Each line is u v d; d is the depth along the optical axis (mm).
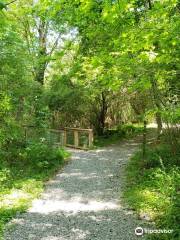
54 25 17969
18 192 9617
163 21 6863
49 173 11805
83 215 7809
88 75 9055
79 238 6547
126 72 7629
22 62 13453
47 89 19031
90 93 15781
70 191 9797
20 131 13664
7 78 12719
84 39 12188
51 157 13133
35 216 7785
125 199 8781
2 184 10078
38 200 9008
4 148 13219
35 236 6672
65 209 8258
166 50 6812
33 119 14445
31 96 14844
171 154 12148
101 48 10305
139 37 6789
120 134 20281
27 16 20031
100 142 18641
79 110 18844
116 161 13781
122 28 9094
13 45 12656
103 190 9812
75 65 9898
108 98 19406
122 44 7207
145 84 7480
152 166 11609
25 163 12781
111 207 8312
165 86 9445
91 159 14336
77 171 12219
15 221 7477
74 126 20078
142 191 8984
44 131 14312
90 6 7539
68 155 14805
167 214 6926
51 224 7293
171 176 8398
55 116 19234
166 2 6926
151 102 11242
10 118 12492
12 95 13281
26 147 13742
